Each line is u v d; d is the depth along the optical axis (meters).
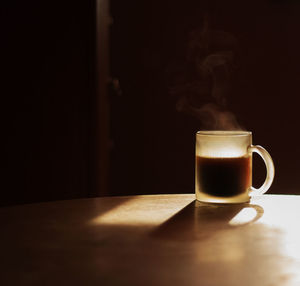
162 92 3.25
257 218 0.96
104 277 0.66
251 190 1.08
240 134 1.07
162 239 0.83
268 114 3.14
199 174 1.09
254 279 0.65
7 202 2.81
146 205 1.08
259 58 3.10
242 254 0.75
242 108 3.17
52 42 2.74
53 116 2.78
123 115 3.29
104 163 2.92
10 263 0.71
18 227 0.90
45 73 2.76
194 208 1.04
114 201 1.12
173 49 3.21
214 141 1.06
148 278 0.65
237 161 1.06
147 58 3.23
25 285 0.63
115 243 0.81
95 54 2.75
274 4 3.02
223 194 1.06
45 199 2.82
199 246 0.79
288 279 0.65
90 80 2.77
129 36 3.22
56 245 0.80
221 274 0.67
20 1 2.70
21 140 2.78
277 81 3.09
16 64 2.74
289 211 1.01
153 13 3.19
